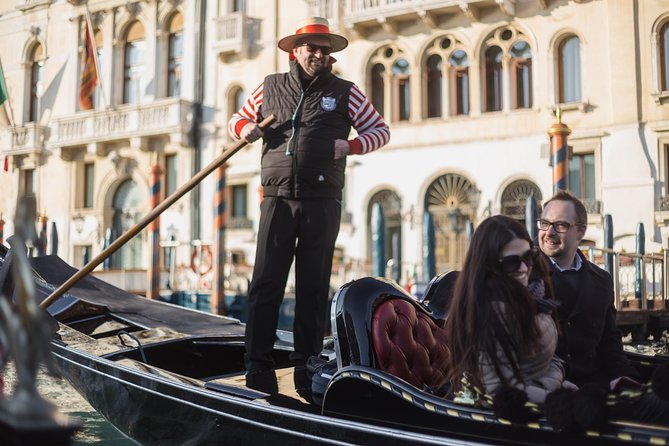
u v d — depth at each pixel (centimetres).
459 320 230
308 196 403
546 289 247
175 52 2323
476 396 234
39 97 2567
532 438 216
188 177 2223
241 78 2183
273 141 406
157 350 448
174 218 2234
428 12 1862
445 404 238
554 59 1756
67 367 425
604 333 309
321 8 2019
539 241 311
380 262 1263
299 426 269
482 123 1831
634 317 953
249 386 340
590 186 1728
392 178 1938
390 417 256
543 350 230
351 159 1994
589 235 1694
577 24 1730
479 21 1844
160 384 342
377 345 284
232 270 1741
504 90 1820
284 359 460
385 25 1927
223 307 1280
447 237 1872
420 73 1919
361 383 264
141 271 1397
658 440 194
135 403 362
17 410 166
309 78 409
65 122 2439
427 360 296
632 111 1664
